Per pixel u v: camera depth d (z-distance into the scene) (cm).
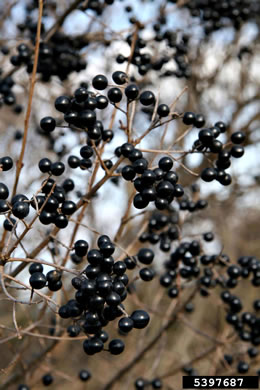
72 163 55
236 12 72
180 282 62
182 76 67
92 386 92
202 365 87
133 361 67
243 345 66
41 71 63
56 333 61
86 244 51
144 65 62
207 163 87
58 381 80
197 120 54
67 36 65
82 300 49
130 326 49
